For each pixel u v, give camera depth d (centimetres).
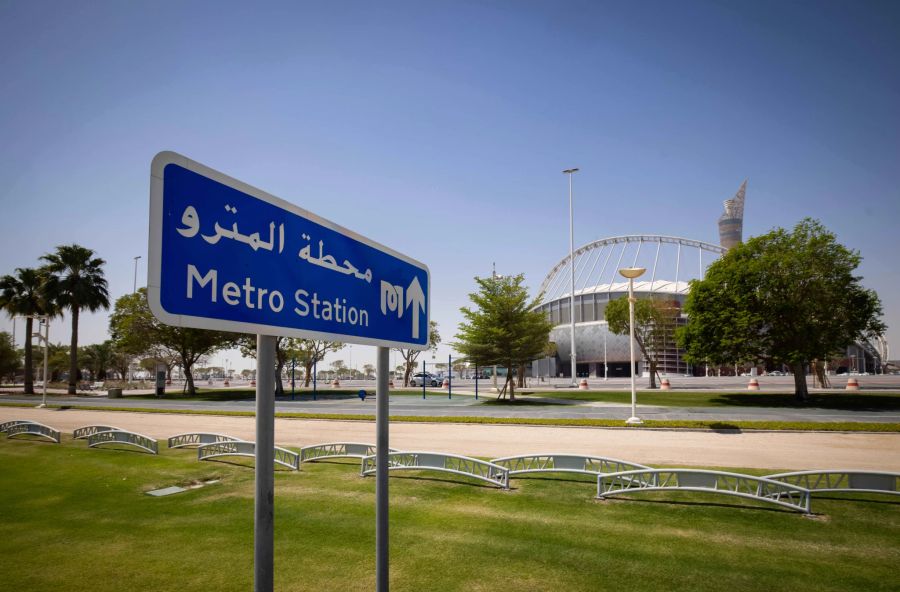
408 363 5847
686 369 10550
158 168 158
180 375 11081
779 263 2853
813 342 2786
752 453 1319
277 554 630
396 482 1031
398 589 529
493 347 3438
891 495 884
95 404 3303
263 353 196
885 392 3419
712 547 658
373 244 284
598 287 12100
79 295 4531
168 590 539
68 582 559
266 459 186
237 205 189
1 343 6266
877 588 535
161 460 1291
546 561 609
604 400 3253
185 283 163
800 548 654
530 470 1059
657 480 905
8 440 1673
